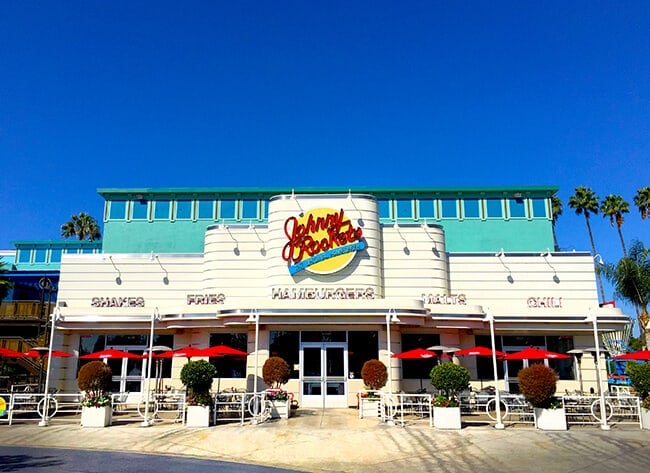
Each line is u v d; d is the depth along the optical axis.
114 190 37.44
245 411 20.38
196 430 17.53
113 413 22.00
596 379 25.72
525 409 20.30
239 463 13.73
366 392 20.62
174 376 25.34
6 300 37.88
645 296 32.78
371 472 12.84
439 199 37.12
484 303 27.62
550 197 36.69
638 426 18.59
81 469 12.57
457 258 28.11
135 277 28.14
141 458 14.12
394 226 27.44
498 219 36.44
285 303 23.30
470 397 21.95
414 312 23.12
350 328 23.78
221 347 21.45
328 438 16.14
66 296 27.92
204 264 27.88
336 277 25.55
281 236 26.20
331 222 25.95
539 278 27.88
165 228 37.03
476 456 14.24
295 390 23.36
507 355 21.64
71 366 26.20
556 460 13.75
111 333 26.58
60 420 20.22
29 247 53.34
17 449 15.30
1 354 22.14
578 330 25.53
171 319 24.80
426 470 12.90
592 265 27.94
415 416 20.53
